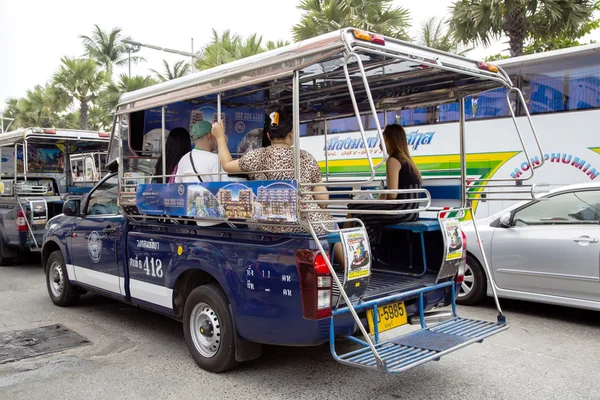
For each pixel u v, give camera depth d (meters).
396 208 5.11
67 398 4.14
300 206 3.65
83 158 11.41
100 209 6.58
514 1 13.10
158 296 5.12
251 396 4.13
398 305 4.27
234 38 19.91
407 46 3.87
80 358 5.05
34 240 9.66
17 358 5.05
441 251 5.02
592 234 5.70
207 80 4.50
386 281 4.71
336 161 10.44
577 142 8.11
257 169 4.31
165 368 4.75
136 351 5.24
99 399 4.11
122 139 5.62
